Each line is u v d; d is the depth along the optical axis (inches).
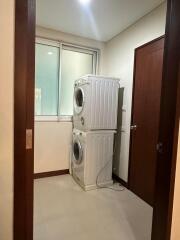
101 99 105.1
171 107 46.9
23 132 35.2
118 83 109.0
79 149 108.9
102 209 85.7
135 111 102.5
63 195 97.9
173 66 46.1
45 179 117.5
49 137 119.8
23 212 36.8
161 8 84.3
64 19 101.1
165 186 49.5
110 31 114.0
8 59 32.9
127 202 92.8
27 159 36.4
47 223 74.0
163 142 49.7
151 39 90.9
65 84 125.7
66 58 124.2
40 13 94.8
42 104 119.6
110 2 83.4
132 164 104.7
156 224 53.0
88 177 105.0
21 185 36.1
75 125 117.9
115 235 68.4
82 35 121.8
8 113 33.9
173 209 49.9
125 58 110.8
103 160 109.0
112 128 110.3
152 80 90.0
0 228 35.7
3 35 32.1
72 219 77.3
